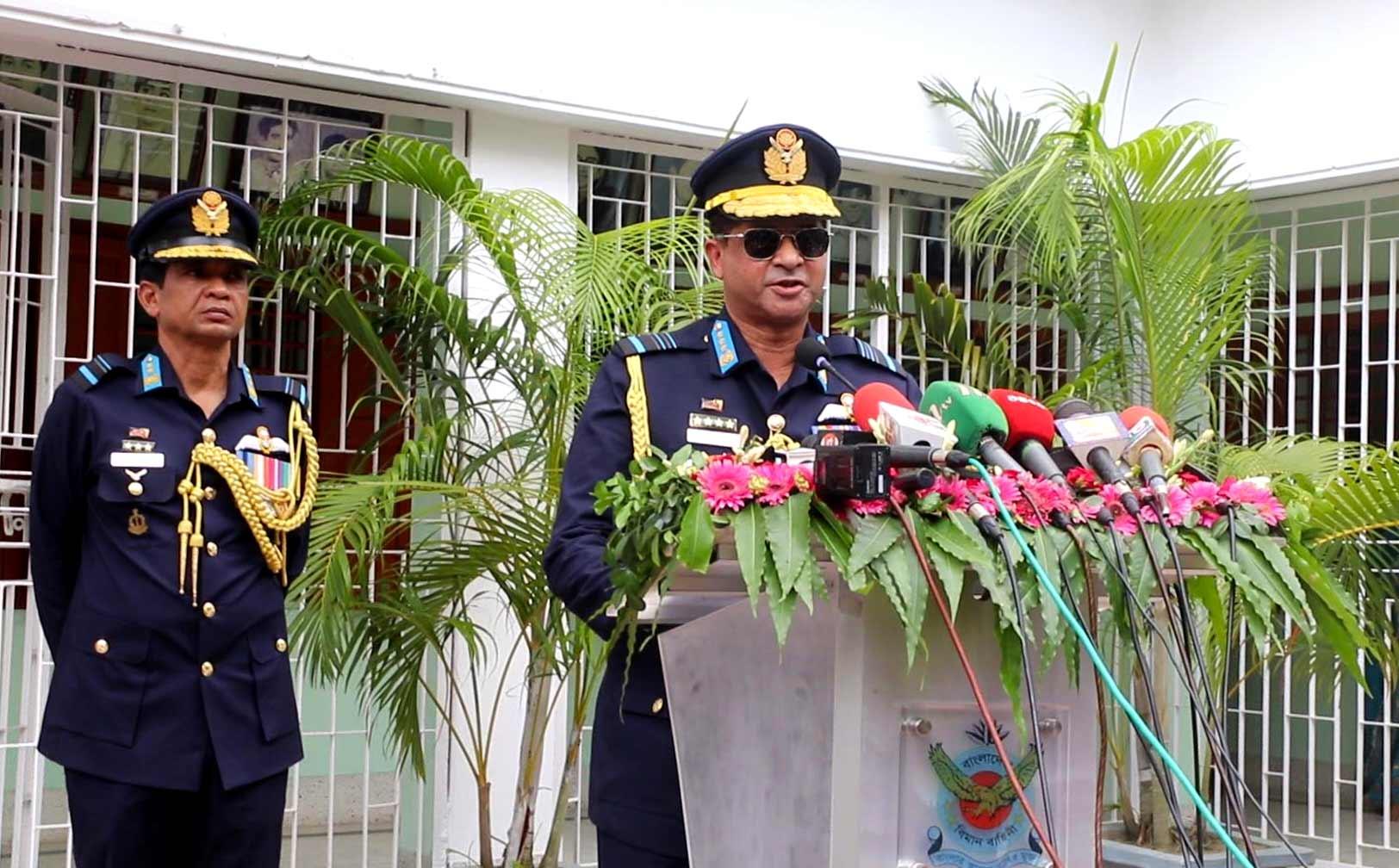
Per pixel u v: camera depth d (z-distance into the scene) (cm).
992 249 521
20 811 394
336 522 357
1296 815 563
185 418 301
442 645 406
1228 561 171
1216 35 545
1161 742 161
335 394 443
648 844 207
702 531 154
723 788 173
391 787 471
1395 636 458
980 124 518
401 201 455
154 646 286
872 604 160
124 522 291
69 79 408
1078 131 466
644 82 468
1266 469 459
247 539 300
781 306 224
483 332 402
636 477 168
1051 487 166
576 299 385
